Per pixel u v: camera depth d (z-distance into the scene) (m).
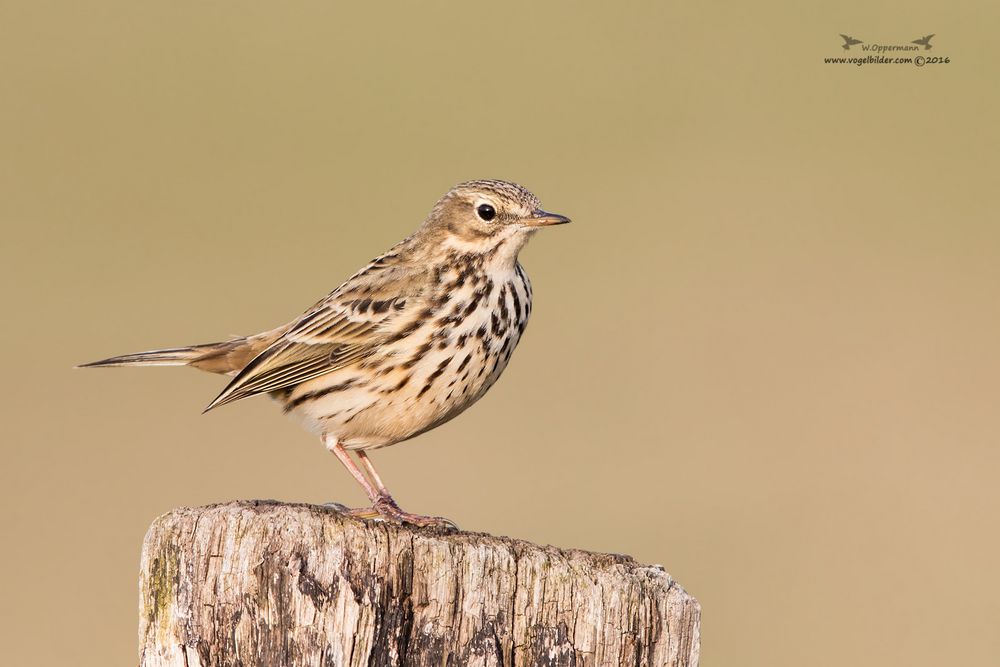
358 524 10.42
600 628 10.37
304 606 9.99
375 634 10.00
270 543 10.15
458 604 10.17
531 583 10.31
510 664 10.24
